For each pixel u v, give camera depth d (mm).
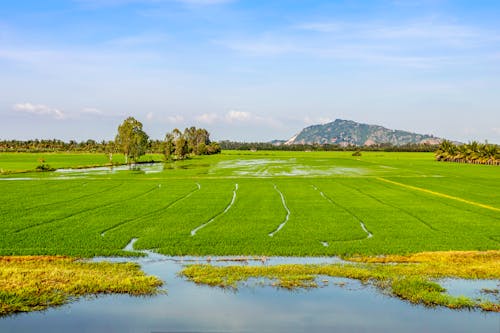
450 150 160250
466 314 17359
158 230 31766
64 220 35094
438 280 20984
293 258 25125
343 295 19156
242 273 21750
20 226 32594
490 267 22734
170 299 18641
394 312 17547
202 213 38844
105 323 16406
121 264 23156
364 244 28062
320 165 121000
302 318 16938
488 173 92062
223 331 15875
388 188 60250
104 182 65875
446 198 49938
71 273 21141
